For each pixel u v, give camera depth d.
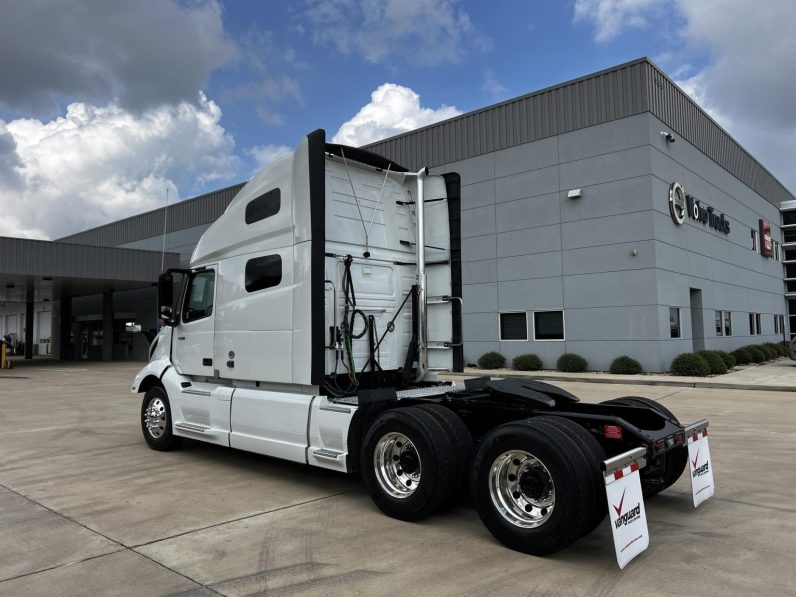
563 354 18.73
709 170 22.55
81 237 42.66
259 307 6.10
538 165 19.67
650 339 17.36
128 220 37.53
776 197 33.66
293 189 5.77
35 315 48.75
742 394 13.41
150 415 7.63
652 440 4.27
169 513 4.96
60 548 4.15
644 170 17.59
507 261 20.28
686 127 20.52
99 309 36.28
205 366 6.85
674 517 4.83
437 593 3.42
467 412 5.24
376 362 6.14
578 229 18.78
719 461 6.82
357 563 3.88
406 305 6.62
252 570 3.77
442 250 6.61
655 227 17.47
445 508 5.06
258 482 6.01
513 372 18.58
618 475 3.82
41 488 5.77
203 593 3.44
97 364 29.33
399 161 23.34
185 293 7.32
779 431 8.71
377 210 6.42
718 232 23.25
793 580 3.57
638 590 3.46
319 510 5.07
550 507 4.00
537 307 19.55
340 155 6.08
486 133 20.89
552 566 3.83
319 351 5.36
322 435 5.34
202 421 6.79
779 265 33.72
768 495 5.45
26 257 23.36
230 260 6.59
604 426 4.39
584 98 18.78
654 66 18.20
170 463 6.86
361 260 6.11
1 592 3.45
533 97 19.84
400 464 4.89
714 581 3.57
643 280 17.52
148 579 3.63
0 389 16.23
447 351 6.50
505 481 4.24
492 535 4.39
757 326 28.22
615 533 3.70
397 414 4.78
